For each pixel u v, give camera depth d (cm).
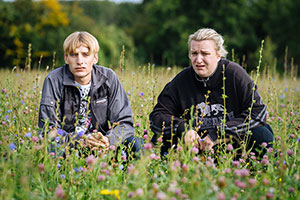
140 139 302
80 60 283
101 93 305
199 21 2814
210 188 182
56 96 293
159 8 3052
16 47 1694
